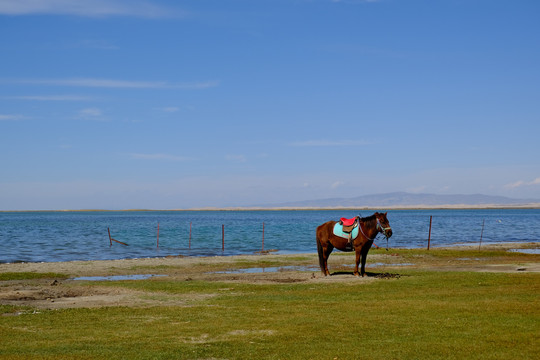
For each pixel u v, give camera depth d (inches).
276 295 724.7
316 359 398.6
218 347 437.4
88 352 426.0
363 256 954.1
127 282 919.0
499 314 534.9
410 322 510.3
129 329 510.6
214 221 5634.8
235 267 1249.4
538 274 893.2
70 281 1012.5
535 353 399.5
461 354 400.8
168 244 2180.1
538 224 4436.5
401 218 6456.7
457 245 2148.1
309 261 1363.2
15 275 1090.1
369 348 423.5
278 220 6008.9
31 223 5022.1
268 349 428.5
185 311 602.2
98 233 3041.3
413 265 1240.2
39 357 410.9
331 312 575.5
